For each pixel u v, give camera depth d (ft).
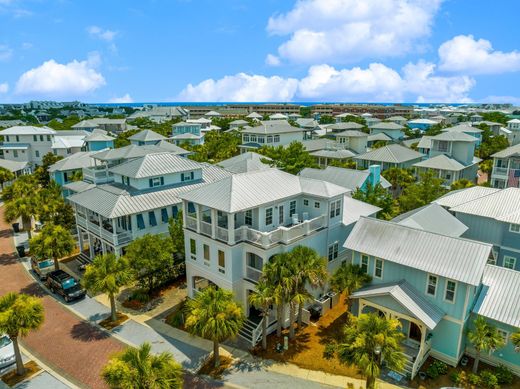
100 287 87.35
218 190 92.17
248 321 89.71
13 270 123.44
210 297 73.15
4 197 166.71
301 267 77.66
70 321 93.97
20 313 70.95
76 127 398.83
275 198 93.91
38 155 266.36
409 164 231.50
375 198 133.28
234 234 86.63
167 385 53.78
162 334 88.28
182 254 110.73
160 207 122.01
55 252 112.27
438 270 73.56
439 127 387.14
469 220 111.14
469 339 70.95
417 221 98.43
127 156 151.94
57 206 141.79
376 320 63.00
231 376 73.92
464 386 70.08
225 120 521.24
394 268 80.64
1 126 449.06
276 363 77.56
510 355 72.59
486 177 250.16
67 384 72.64
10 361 77.82
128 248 101.91
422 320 71.00
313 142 286.25
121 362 54.70
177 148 210.79
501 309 72.33
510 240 103.55
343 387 70.79
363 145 276.00
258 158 187.01
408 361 73.00
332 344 81.46
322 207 99.40
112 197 121.08
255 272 87.66
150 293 106.73
